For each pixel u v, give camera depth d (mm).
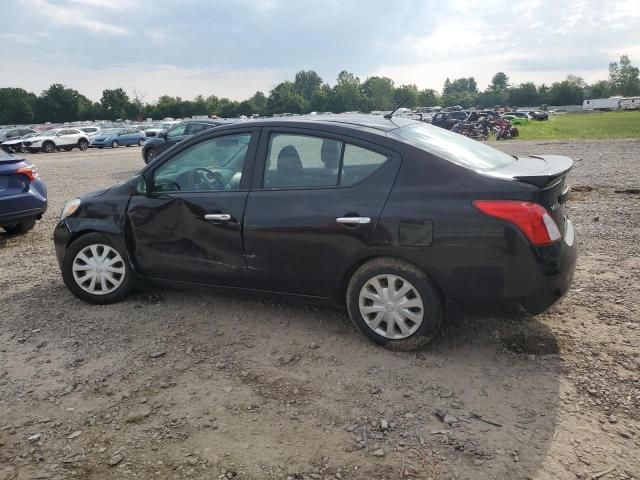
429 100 159500
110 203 4609
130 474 2604
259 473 2594
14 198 7082
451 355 3668
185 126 17141
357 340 3932
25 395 3330
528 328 4016
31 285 5395
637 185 10383
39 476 2604
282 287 4035
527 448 2711
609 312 4250
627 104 115812
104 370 3611
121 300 4766
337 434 2875
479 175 3424
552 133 34812
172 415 3084
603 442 2738
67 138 35969
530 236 3248
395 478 2537
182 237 4316
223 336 4074
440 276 3455
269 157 4043
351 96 142125
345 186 3736
